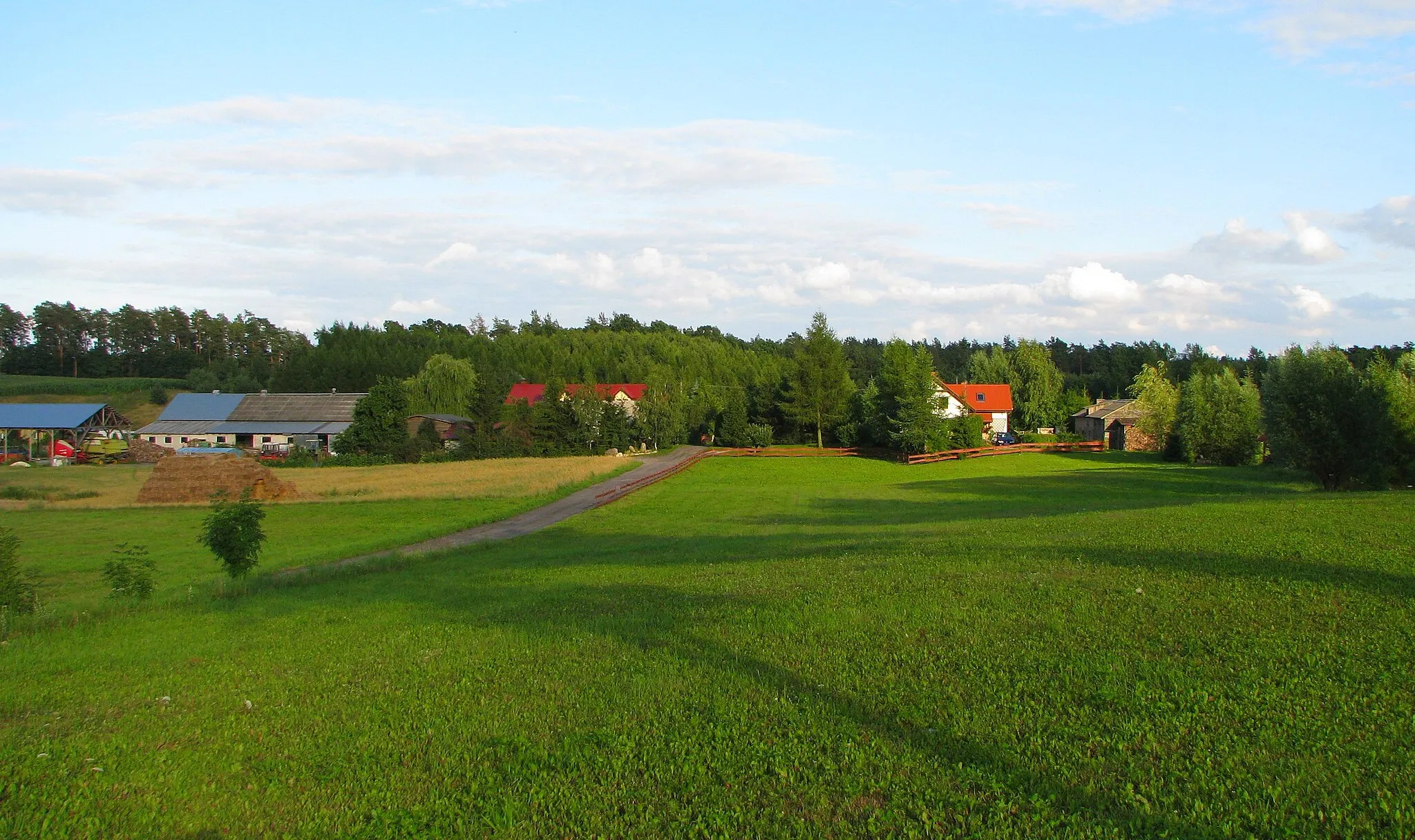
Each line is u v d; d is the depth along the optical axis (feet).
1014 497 156.76
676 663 32.68
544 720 27.53
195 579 75.51
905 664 30.50
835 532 90.27
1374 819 18.58
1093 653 29.94
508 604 49.96
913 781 21.66
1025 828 19.17
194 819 21.90
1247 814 19.10
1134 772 21.27
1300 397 132.36
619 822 20.56
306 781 23.89
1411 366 153.07
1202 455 240.12
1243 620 32.50
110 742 27.66
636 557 74.02
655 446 310.86
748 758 23.53
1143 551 48.08
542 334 637.71
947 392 324.39
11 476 204.54
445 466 229.86
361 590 61.52
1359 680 25.82
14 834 21.15
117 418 292.20
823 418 319.88
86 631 48.75
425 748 25.79
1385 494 76.43
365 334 511.81
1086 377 532.73
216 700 32.09
